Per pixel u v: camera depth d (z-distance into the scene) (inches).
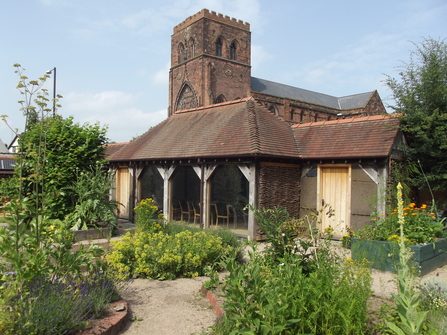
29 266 182.2
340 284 166.9
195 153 511.8
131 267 287.6
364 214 434.3
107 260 275.0
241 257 321.7
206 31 1715.1
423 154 461.1
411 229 331.9
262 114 562.3
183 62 1806.1
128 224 588.7
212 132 546.6
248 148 448.8
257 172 446.9
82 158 449.4
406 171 453.7
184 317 213.3
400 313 146.4
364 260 222.8
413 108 463.8
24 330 156.2
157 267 283.6
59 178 409.4
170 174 561.9
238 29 1817.2
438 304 179.3
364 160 436.8
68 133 438.0
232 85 1780.3
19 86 207.3
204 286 252.4
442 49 491.5
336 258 211.8
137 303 233.6
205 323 205.6
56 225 227.8
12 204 186.7
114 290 223.1
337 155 453.7
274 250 239.3
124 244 291.0
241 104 595.8
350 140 470.0
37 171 212.1
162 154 567.5
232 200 541.3
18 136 211.3
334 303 155.9
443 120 444.1
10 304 168.2
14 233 191.0
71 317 171.2
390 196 416.5
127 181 662.5
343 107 2048.5
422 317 141.5
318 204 478.9
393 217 348.5
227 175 552.1
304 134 534.3
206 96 1700.3
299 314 153.3
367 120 490.9
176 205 621.6
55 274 201.3
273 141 486.3
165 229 390.0
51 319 161.6
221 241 323.9
